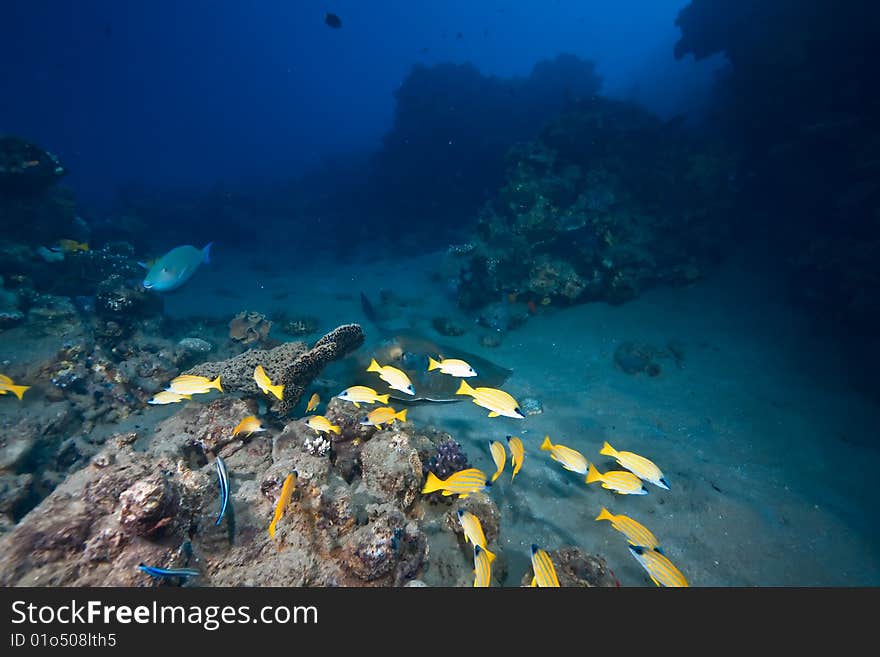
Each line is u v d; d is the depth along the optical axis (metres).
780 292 10.59
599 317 11.18
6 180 10.35
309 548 3.50
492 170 22.16
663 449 6.74
